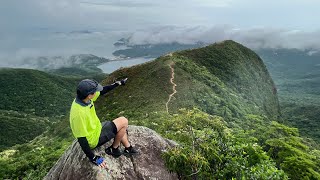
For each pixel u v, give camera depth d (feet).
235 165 28.86
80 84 22.04
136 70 312.71
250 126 158.71
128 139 27.78
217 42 445.37
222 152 30.32
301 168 66.18
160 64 305.32
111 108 254.27
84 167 23.75
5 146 522.47
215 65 384.27
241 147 31.42
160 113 184.75
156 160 26.76
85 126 22.15
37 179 88.79
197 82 269.64
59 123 321.32
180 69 290.76
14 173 114.62
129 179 24.09
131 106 240.53
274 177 28.99
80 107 22.00
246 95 364.79
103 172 23.15
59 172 26.13
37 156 137.08
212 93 257.55
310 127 594.65
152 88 260.62
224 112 221.66
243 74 395.14
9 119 611.06
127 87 283.59
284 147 73.87
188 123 31.94
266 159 32.32
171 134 31.50
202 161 25.90
